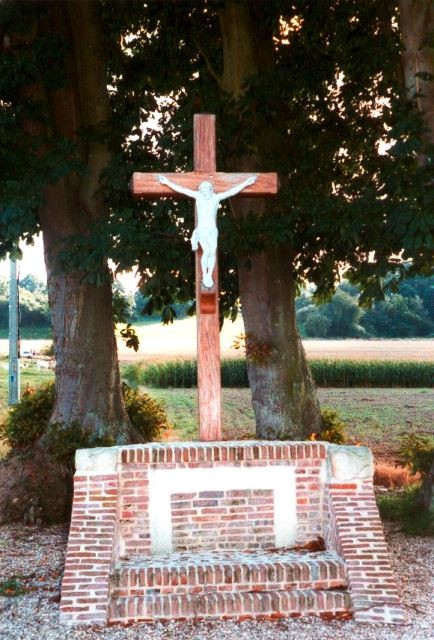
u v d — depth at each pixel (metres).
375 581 6.66
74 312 12.73
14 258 13.88
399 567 8.20
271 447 7.80
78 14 12.60
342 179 14.07
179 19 13.50
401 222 9.49
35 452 12.27
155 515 7.62
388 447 19.38
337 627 6.27
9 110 11.34
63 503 11.24
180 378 37.38
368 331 53.06
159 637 6.07
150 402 14.70
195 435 20.75
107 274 11.41
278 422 12.33
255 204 12.23
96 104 12.73
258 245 11.10
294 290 13.12
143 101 13.80
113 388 12.98
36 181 10.99
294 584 6.83
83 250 11.16
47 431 12.44
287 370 12.47
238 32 12.18
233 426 23.09
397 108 10.14
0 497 11.47
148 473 7.64
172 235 11.39
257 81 11.64
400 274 10.57
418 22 10.12
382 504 11.11
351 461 7.50
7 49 11.70
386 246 10.44
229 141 11.64
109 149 12.66
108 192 12.31
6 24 11.48
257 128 11.92
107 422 12.69
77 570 6.66
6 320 57.22
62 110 12.70
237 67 12.20
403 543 9.31
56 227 12.68
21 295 60.09
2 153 11.24
